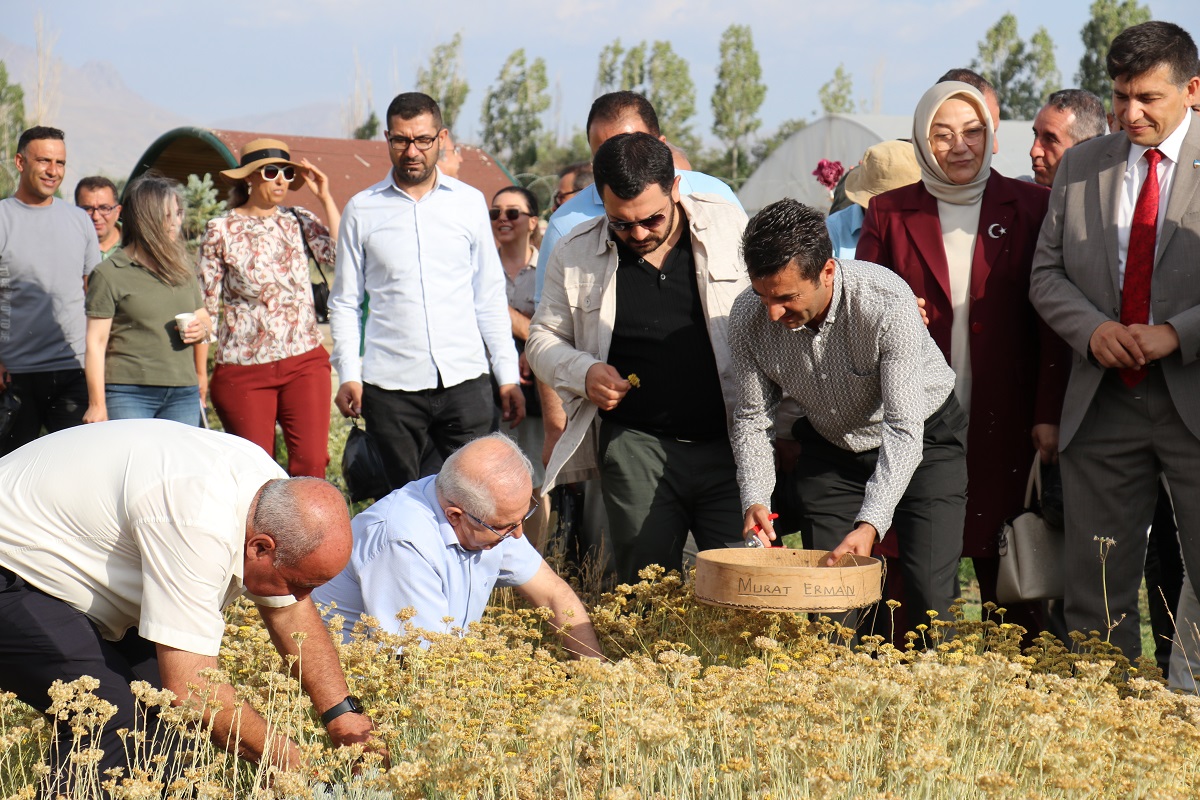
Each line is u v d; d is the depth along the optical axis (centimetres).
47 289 698
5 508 307
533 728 275
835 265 389
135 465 302
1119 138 441
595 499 629
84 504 304
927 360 413
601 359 454
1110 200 434
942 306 473
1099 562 439
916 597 423
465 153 1605
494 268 639
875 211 492
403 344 610
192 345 666
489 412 636
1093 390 432
